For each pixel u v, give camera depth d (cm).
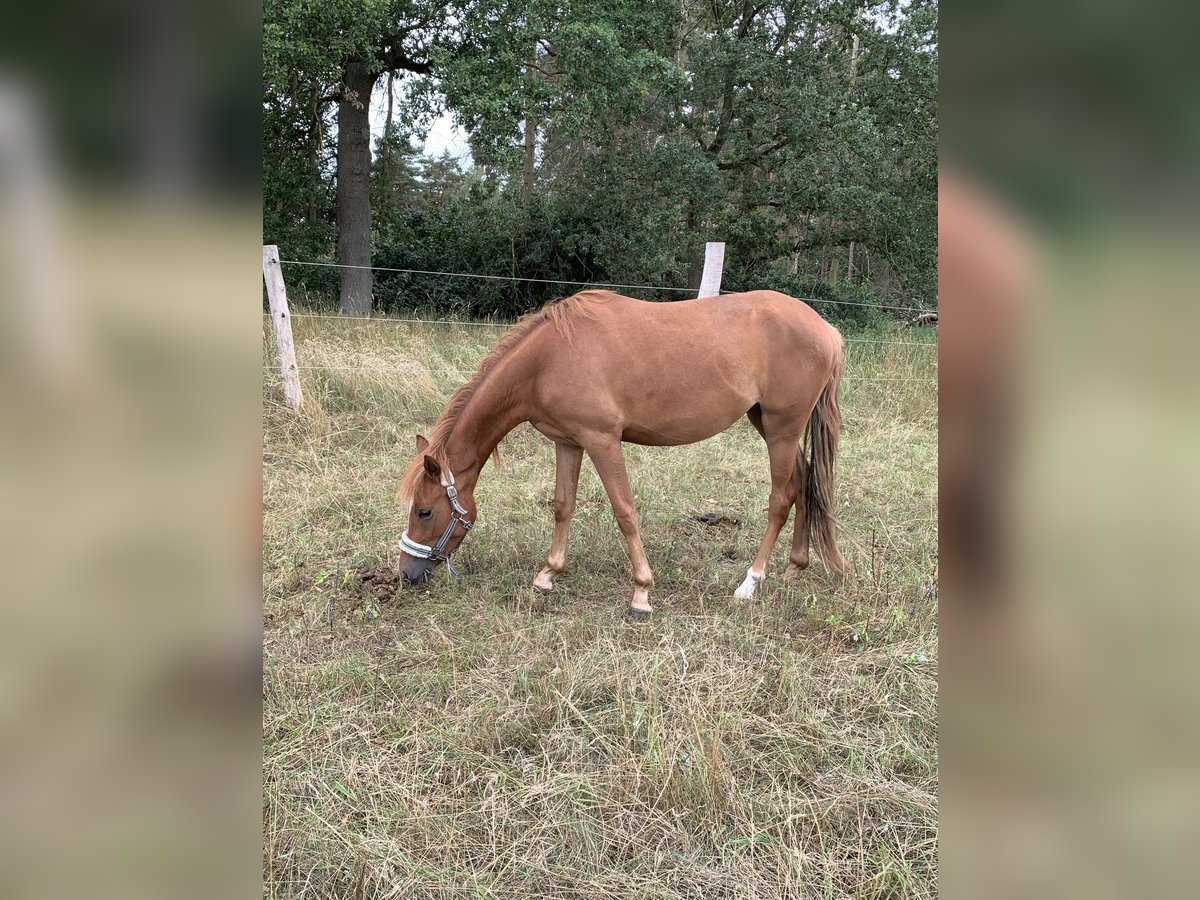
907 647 274
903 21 1234
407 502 316
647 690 245
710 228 1328
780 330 320
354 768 216
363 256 1113
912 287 1377
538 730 236
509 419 321
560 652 274
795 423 329
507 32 902
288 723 237
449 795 209
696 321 310
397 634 297
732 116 1320
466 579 346
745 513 433
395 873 182
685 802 200
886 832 193
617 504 309
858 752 221
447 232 1410
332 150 1198
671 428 316
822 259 1527
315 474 447
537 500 432
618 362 301
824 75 1288
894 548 369
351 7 781
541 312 317
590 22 948
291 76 902
